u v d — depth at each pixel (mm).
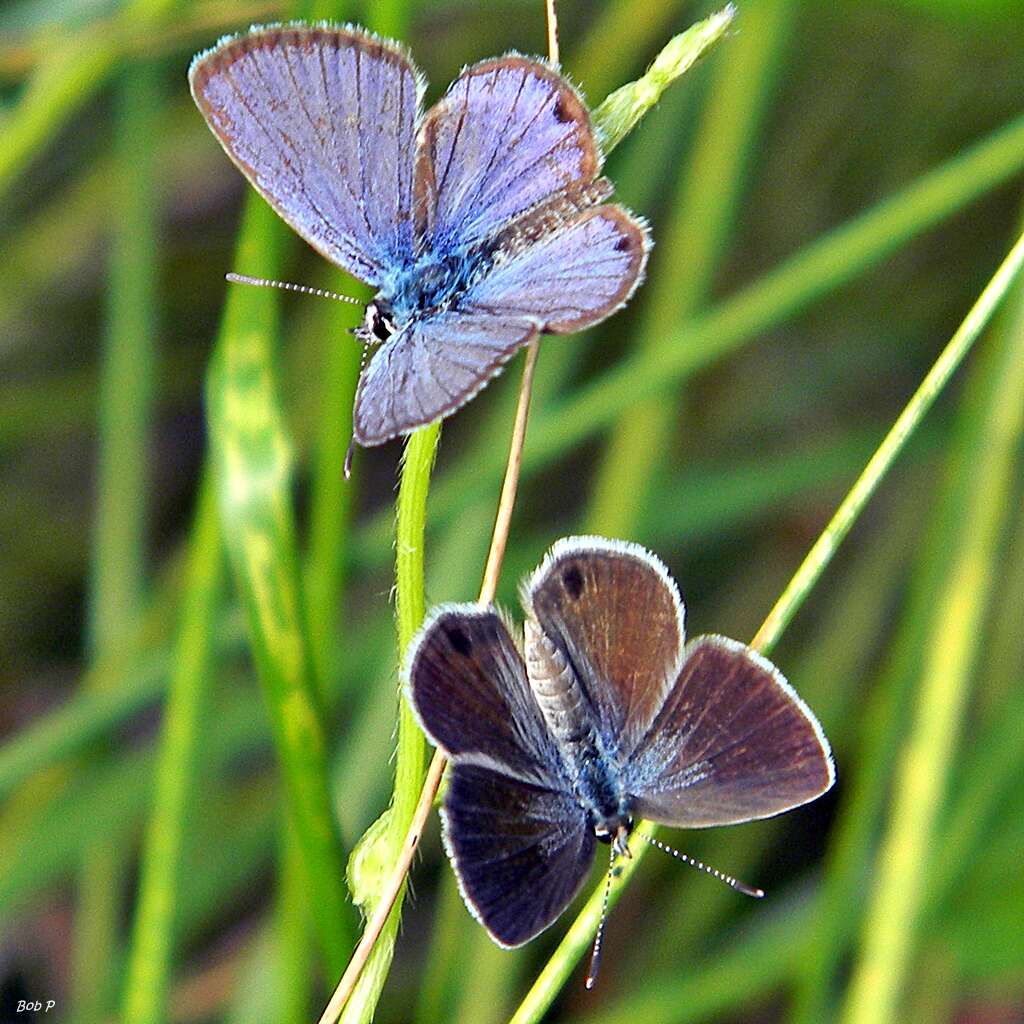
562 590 324
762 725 319
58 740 364
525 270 320
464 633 318
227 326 328
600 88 395
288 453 327
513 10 445
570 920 385
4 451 467
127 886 408
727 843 392
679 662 322
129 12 359
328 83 323
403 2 338
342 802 367
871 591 407
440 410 311
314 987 381
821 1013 356
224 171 492
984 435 355
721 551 446
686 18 410
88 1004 374
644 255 315
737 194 378
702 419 460
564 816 319
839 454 396
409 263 324
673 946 383
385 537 370
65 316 462
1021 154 356
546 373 384
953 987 369
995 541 354
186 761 338
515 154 324
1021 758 366
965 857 364
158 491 483
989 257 463
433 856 403
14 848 373
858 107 453
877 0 374
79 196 449
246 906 413
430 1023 366
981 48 420
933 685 352
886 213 358
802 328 464
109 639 378
